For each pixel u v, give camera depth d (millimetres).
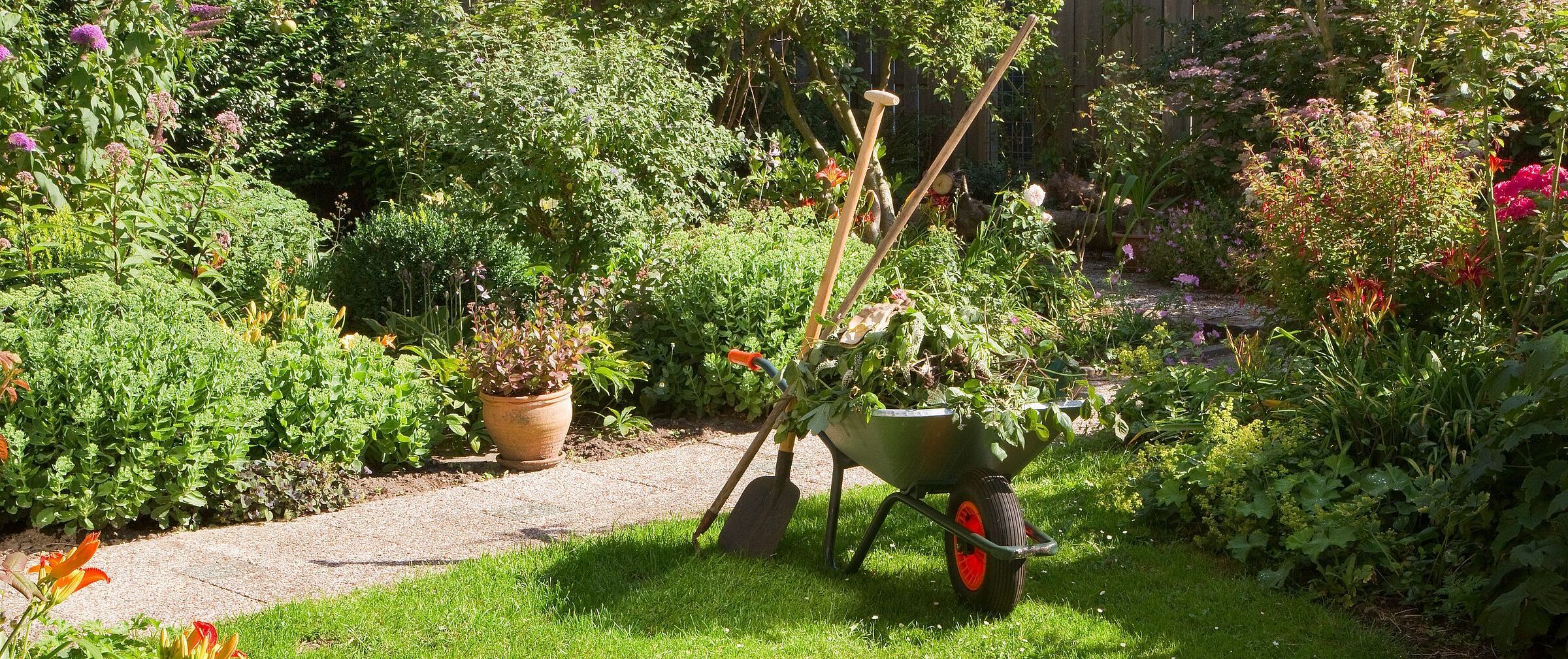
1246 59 10000
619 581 3523
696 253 6090
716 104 9922
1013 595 3219
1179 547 3820
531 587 3473
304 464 4410
